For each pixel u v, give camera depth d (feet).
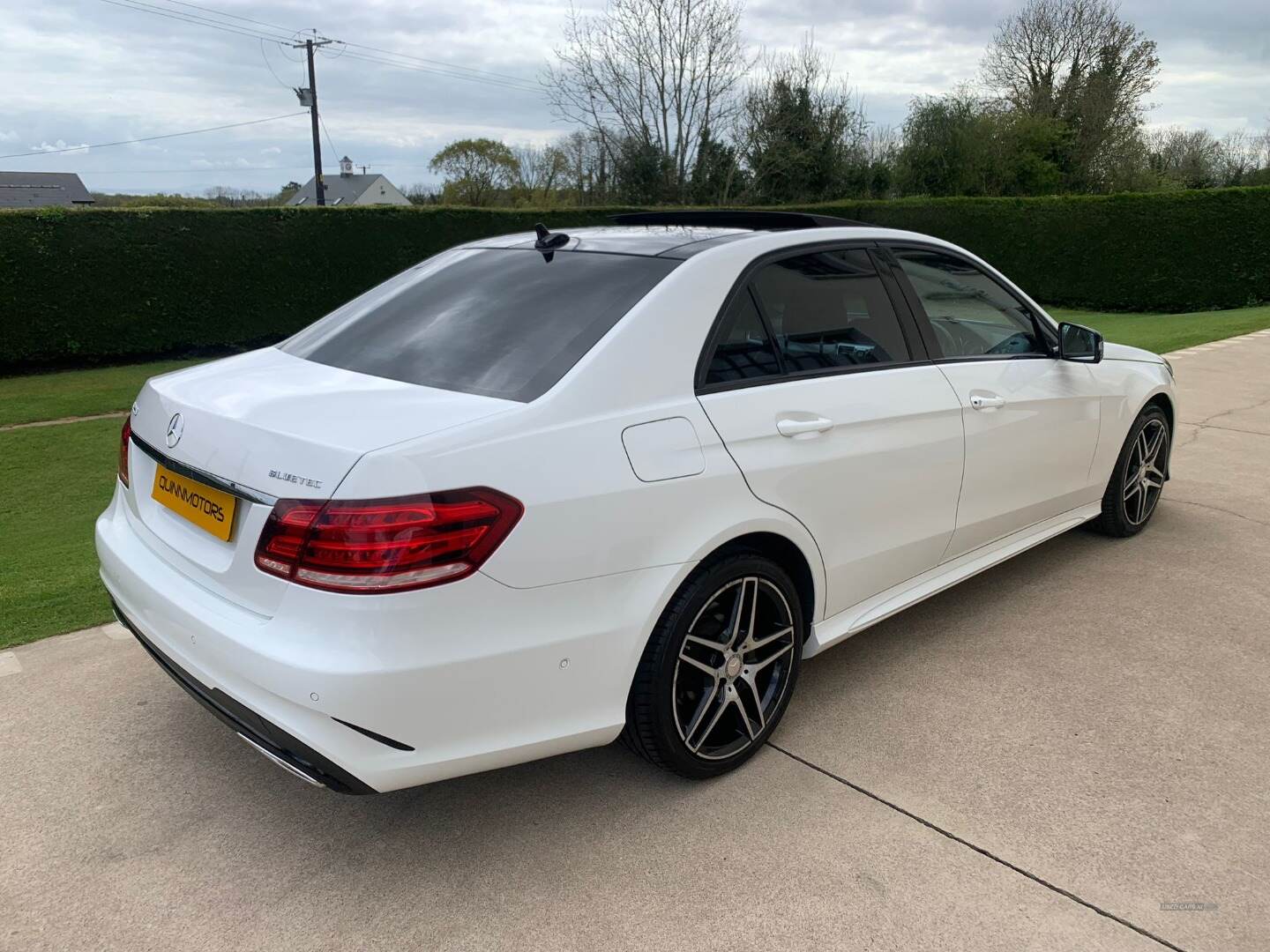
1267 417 24.04
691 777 8.41
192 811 8.17
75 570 15.65
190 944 6.63
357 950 6.56
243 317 53.21
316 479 6.33
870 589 9.99
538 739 7.07
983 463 10.91
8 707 9.91
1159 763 8.72
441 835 7.84
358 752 6.35
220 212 51.57
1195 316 62.23
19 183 210.59
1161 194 68.69
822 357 9.18
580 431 7.10
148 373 47.16
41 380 45.34
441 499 6.30
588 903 7.01
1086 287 73.41
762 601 8.73
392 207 57.57
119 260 48.73
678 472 7.55
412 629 6.25
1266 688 10.11
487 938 6.66
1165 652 11.00
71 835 7.83
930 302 10.64
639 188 105.70
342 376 8.06
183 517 7.70
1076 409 12.53
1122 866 7.32
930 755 8.93
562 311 8.17
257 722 6.69
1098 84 113.50
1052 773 8.59
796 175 105.70
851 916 6.83
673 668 7.83
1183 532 15.23
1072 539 15.02
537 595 6.78
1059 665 10.73
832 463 8.87
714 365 8.20
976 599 12.71
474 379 7.57
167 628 7.41
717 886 7.17
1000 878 7.20
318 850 7.66
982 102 115.24
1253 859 7.37
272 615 6.55
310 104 117.08
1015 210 76.07
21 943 6.61
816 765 8.79
